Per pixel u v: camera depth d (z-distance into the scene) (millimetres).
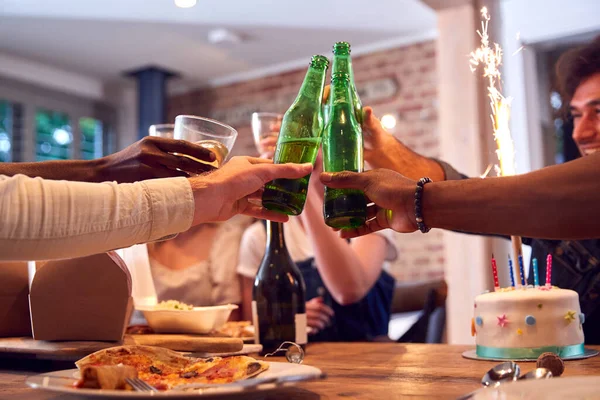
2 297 1105
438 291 1826
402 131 5422
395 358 1058
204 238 1932
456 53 2992
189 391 608
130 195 759
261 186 874
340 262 1675
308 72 984
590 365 905
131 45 5508
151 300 1286
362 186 901
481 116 2928
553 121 4898
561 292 1005
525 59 4832
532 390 583
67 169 926
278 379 641
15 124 5750
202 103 6625
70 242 721
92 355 771
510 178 793
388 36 5418
